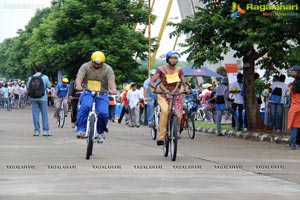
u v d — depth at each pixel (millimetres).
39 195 9352
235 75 36562
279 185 10852
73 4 62062
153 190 9977
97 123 14898
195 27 23875
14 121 35688
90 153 14398
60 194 9461
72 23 62969
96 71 14789
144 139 22484
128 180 11078
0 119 38344
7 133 24406
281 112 24375
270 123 24969
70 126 30812
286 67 25312
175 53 15117
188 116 23969
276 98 24312
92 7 62562
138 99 33406
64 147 17922
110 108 40281
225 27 23203
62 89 29812
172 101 15078
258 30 22781
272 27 22422
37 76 23062
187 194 9648
